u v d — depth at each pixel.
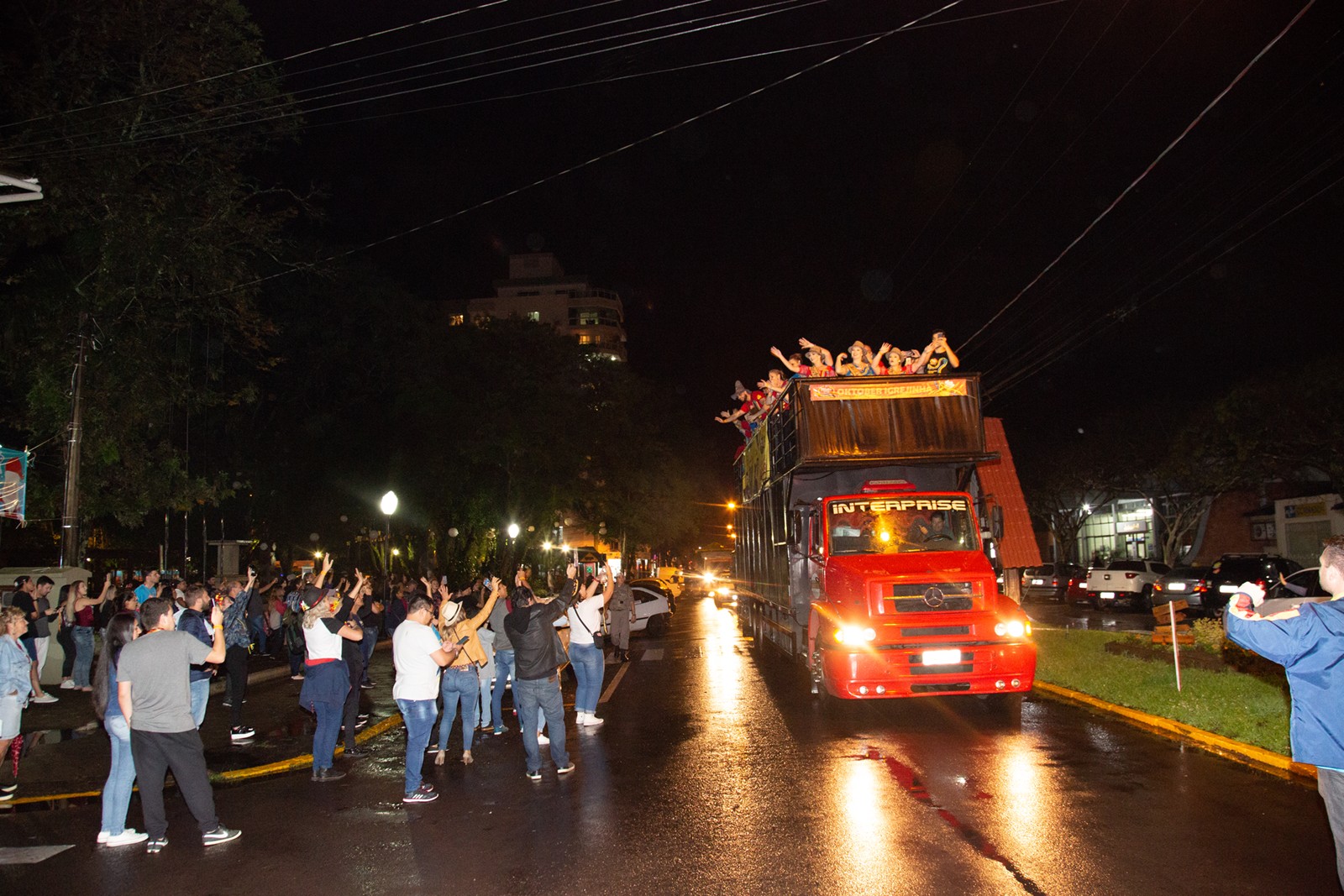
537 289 114.50
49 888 6.22
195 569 31.38
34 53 17.56
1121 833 6.58
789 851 6.41
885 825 6.93
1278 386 31.12
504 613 11.51
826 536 12.38
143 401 19.48
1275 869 5.82
